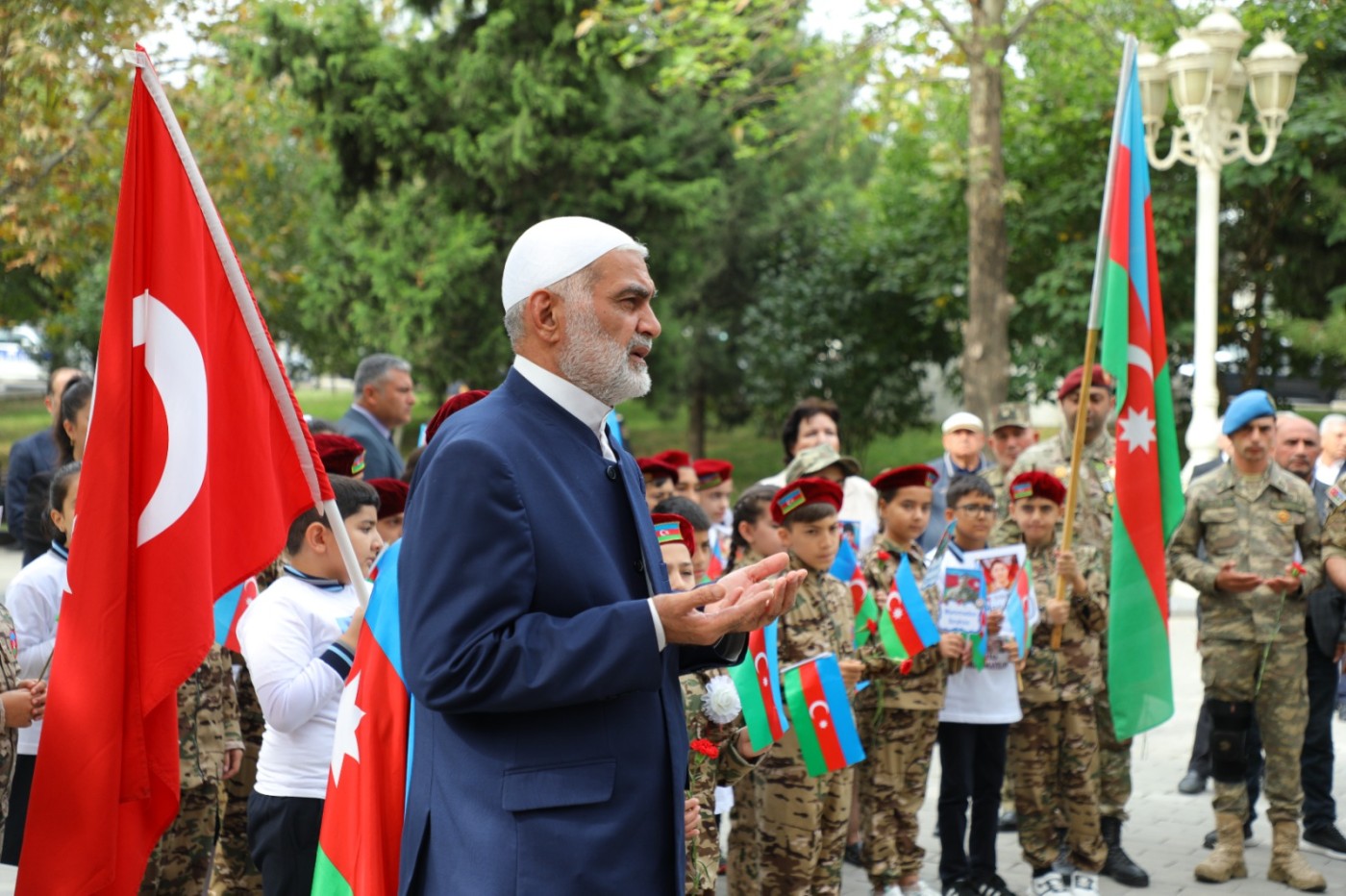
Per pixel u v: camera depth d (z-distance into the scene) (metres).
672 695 3.02
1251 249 19.05
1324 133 16.78
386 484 5.58
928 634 5.76
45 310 20.67
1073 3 15.94
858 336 23.25
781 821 5.31
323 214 21.62
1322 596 6.87
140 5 11.52
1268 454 6.68
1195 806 7.71
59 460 6.20
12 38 10.94
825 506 5.54
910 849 5.99
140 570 3.67
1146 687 6.07
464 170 20.80
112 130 11.91
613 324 2.98
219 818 5.62
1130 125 6.36
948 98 19.30
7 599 4.72
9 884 6.02
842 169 28.28
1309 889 6.32
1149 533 6.12
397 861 3.24
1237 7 17.12
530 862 2.76
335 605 4.44
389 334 21.44
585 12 16.28
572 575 2.86
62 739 3.54
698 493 8.21
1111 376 6.20
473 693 2.72
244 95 14.04
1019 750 6.21
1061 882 6.19
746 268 26.77
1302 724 6.44
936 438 28.58
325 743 4.22
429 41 20.69
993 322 15.02
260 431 3.86
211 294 3.87
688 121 23.33
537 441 2.93
